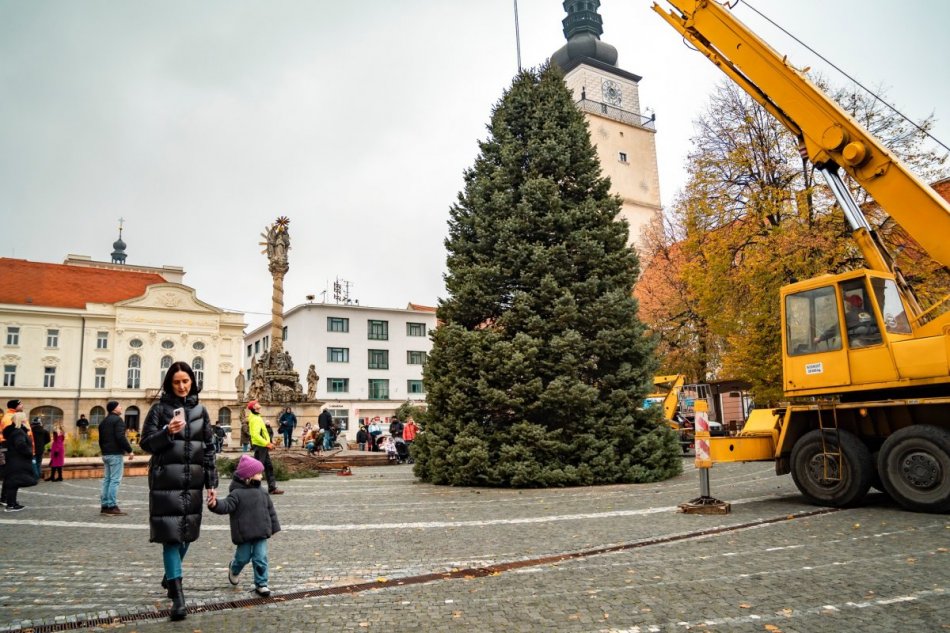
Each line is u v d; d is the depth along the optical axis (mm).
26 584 6707
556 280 17156
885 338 10617
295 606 5824
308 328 71062
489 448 16656
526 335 16500
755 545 7891
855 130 10961
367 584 6566
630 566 7004
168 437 5570
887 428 10922
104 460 12352
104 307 66625
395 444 28719
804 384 11508
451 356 17375
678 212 30547
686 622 5102
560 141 18422
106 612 5680
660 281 36375
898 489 10133
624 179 67062
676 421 30125
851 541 7949
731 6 12445
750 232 24375
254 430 15289
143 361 67562
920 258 19172
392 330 75250
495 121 19375
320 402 38938
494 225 18094
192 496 5648
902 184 10555
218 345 70875
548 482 15656
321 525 10492
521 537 8945
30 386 63469
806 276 21578
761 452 12047
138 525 10859
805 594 5738
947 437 9656
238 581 6742
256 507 6234
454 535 9266
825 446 11016
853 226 11180
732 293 24453
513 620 5266
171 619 5457
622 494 13695
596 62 71062
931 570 6410
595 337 16812
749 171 25578
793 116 11547
